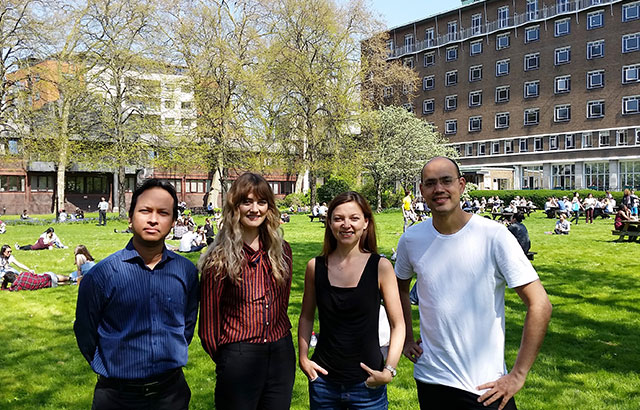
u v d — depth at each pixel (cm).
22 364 565
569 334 651
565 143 4997
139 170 5109
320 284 305
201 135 3366
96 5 3041
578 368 534
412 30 6288
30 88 2942
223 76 3431
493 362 269
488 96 5578
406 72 4497
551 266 1190
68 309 827
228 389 290
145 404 267
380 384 290
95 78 3234
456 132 5866
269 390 299
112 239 2025
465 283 272
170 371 274
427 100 6116
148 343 266
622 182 4662
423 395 287
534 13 5216
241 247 297
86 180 5006
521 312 757
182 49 3319
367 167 4059
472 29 5709
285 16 3609
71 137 3219
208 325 295
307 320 323
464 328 271
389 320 302
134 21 3153
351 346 294
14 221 2920
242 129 3466
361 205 305
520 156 5325
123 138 3225
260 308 298
